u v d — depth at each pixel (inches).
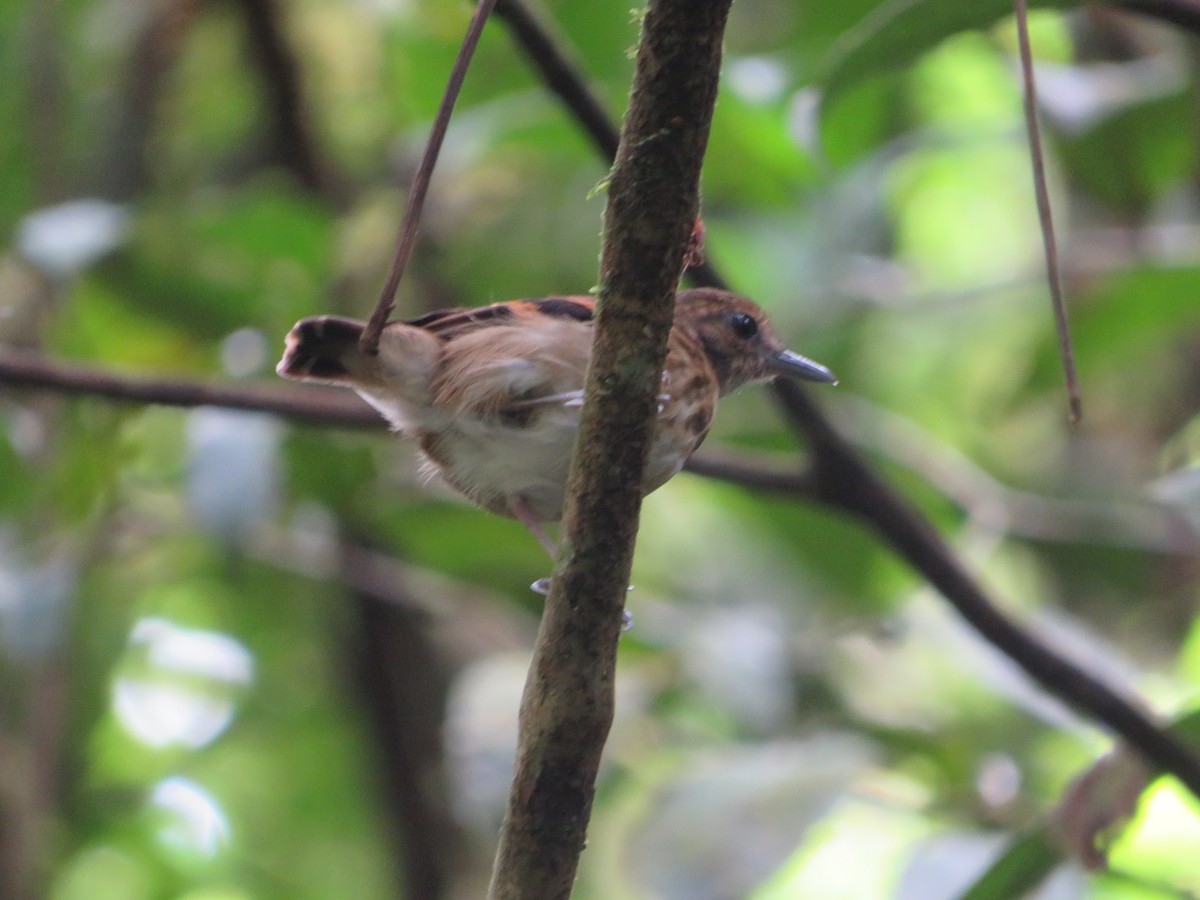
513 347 289.3
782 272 450.6
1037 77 398.6
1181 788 313.3
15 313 435.2
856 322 451.8
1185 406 490.0
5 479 412.2
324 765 499.2
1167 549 437.7
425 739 476.7
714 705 414.9
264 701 498.9
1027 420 507.8
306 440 421.1
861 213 450.6
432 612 458.3
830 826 442.6
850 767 372.5
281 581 481.4
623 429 179.9
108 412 407.2
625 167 173.8
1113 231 445.4
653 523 501.4
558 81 291.0
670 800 364.5
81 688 452.1
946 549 313.9
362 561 461.4
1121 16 453.7
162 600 493.4
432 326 300.0
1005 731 432.5
